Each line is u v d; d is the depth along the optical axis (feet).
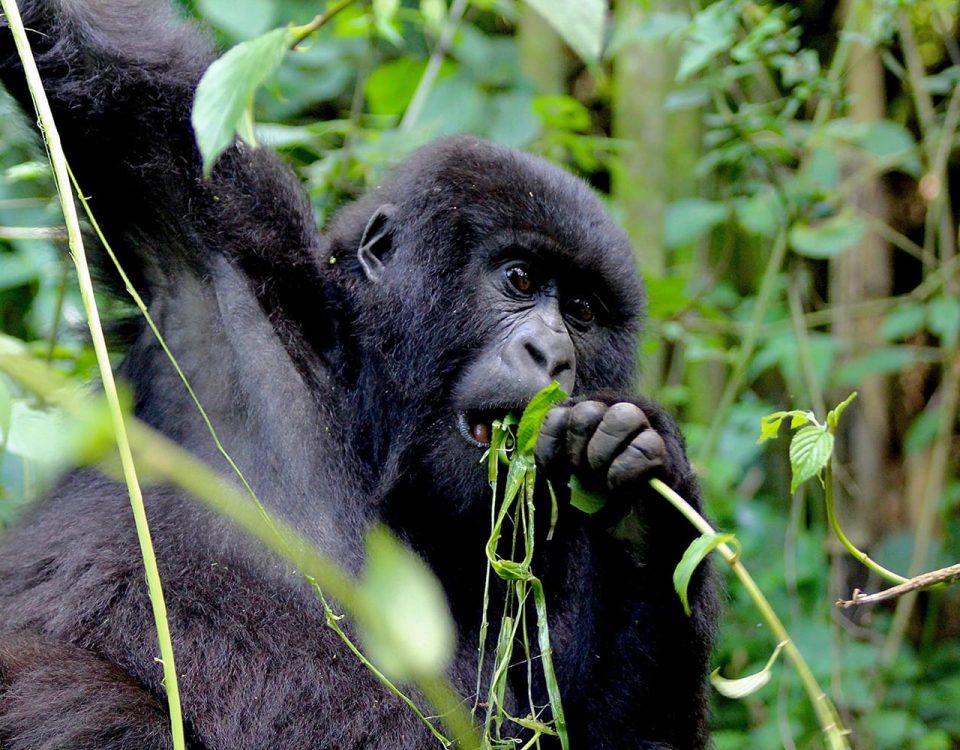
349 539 21.71
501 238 23.17
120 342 24.00
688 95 36.96
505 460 20.01
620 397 19.51
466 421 22.48
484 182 23.56
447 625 21.67
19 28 17.29
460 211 23.38
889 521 48.85
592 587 21.63
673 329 38.83
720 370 44.62
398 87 39.19
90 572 20.53
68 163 22.04
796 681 38.29
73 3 22.16
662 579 20.49
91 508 21.63
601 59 44.78
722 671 39.52
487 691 21.91
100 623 20.13
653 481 18.48
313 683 20.02
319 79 41.45
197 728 19.51
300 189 24.86
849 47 45.24
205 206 22.68
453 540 22.97
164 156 22.33
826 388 44.65
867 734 38.04
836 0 47.50
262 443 22.18
